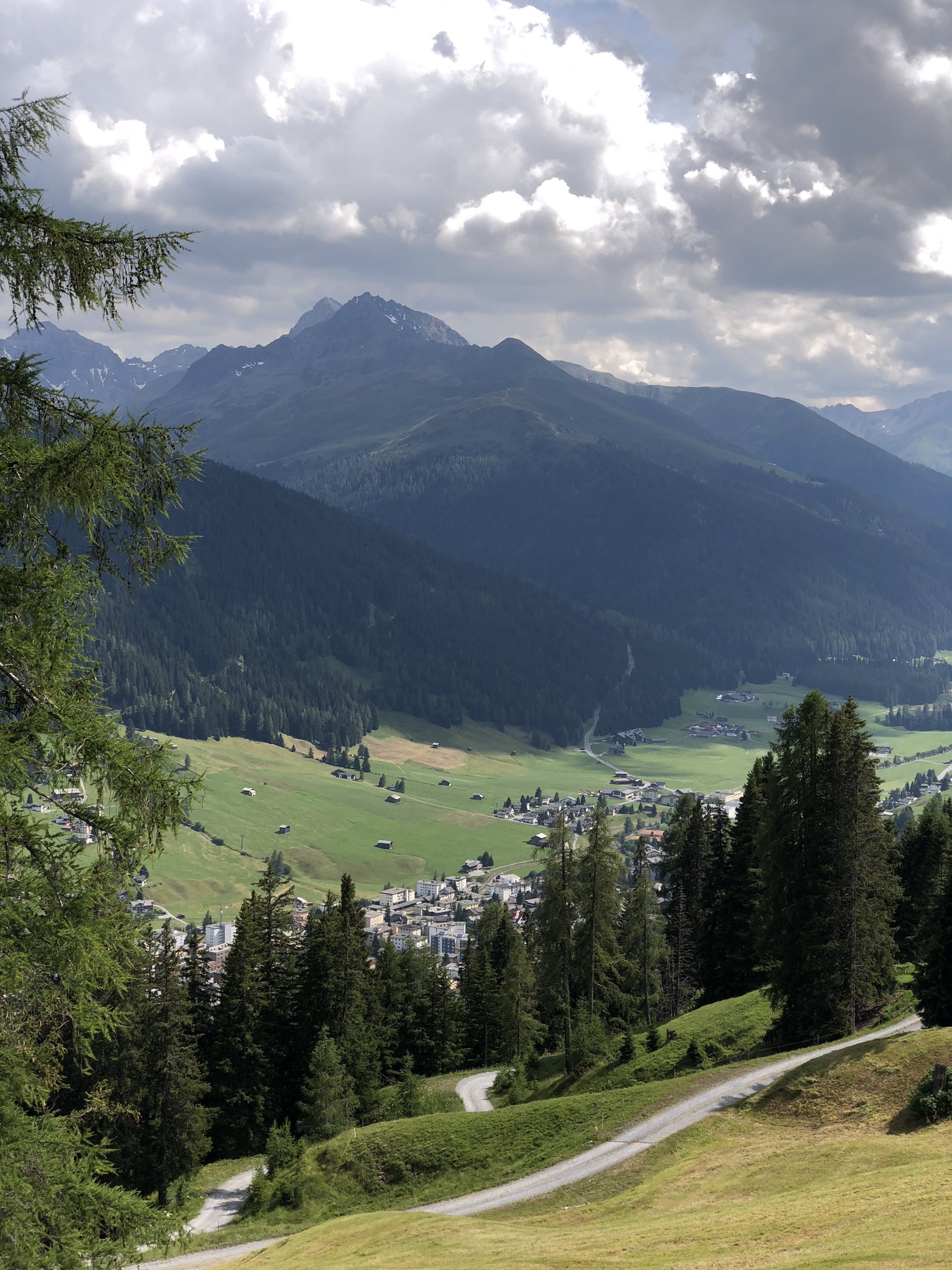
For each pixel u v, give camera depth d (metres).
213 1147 64.19
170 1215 15.16
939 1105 38.72
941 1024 49.09
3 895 13.04
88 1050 14.52
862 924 53.53
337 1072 62.03
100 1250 14.34
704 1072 52.53
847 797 54.19
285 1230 48.00
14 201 12.95
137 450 13.84
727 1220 31.55
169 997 57.09
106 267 13.61
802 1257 24.69
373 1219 42.34
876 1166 35.00
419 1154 51.06
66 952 13.27
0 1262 13.26
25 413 13.53
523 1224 39.09
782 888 57.19
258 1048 64.81
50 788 13.76
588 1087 59.75
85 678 14.73
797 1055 51.91
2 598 13.53
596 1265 29.28
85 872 13.56
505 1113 53.53
